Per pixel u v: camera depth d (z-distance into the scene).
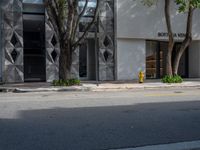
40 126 9.26
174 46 33.75
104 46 30.23
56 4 23.91
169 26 26.77
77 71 29.45
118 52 30.34
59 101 14.77
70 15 23.88
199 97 16.14
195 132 8.60
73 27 24.36
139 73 28.42
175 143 7.55
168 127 9.16
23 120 10.12
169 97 16.20
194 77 33.84
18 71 28.00
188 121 9.98
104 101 14.69
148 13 31.11
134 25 30.64
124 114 11.12
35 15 28.64
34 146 7.32
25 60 28.42
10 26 27.77
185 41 27.36
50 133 8.45
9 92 21.92
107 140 7.79
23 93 20.83
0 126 9.30
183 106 12.96
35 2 28.55
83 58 30.31
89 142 7.62
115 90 22.66
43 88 22.62
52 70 28.83
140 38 30.98
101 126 9.23
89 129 8.88
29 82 28.19
